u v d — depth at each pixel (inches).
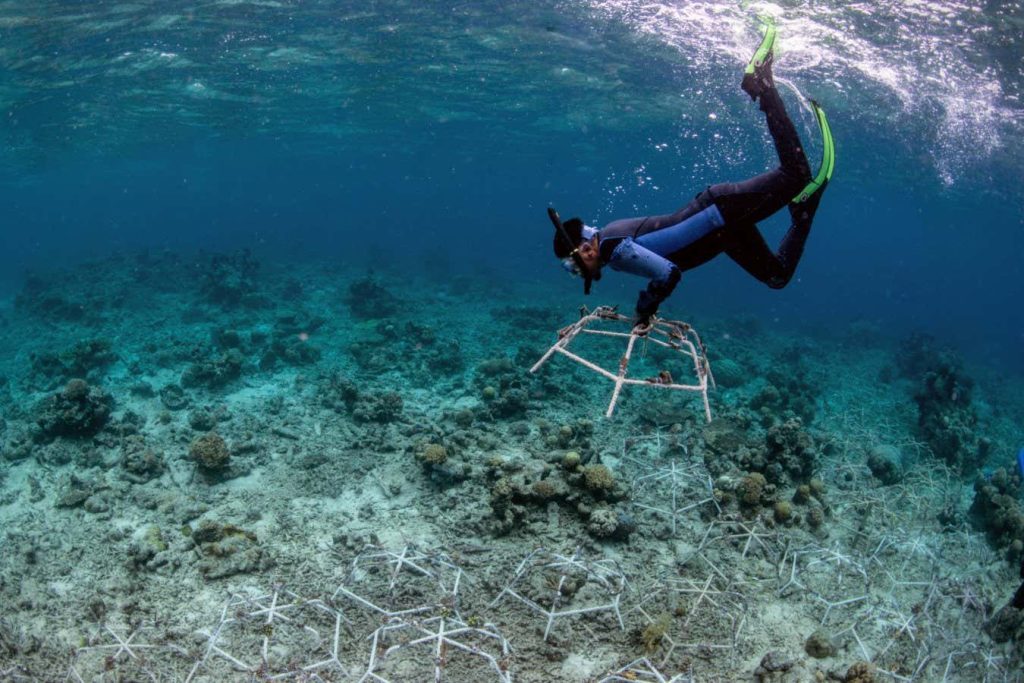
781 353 932.0
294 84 935.7
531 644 279.4
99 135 1349.7
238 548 327.9
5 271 1674.5
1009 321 2581.2
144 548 319.9
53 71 756.0
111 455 437.7
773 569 343.0
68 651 271.7
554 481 370.9
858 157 1131.9
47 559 332.5
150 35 653.9
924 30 470.9
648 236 132.3
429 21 629.0
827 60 565.0
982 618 333.4
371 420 493.0
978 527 433.4
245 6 575.8
